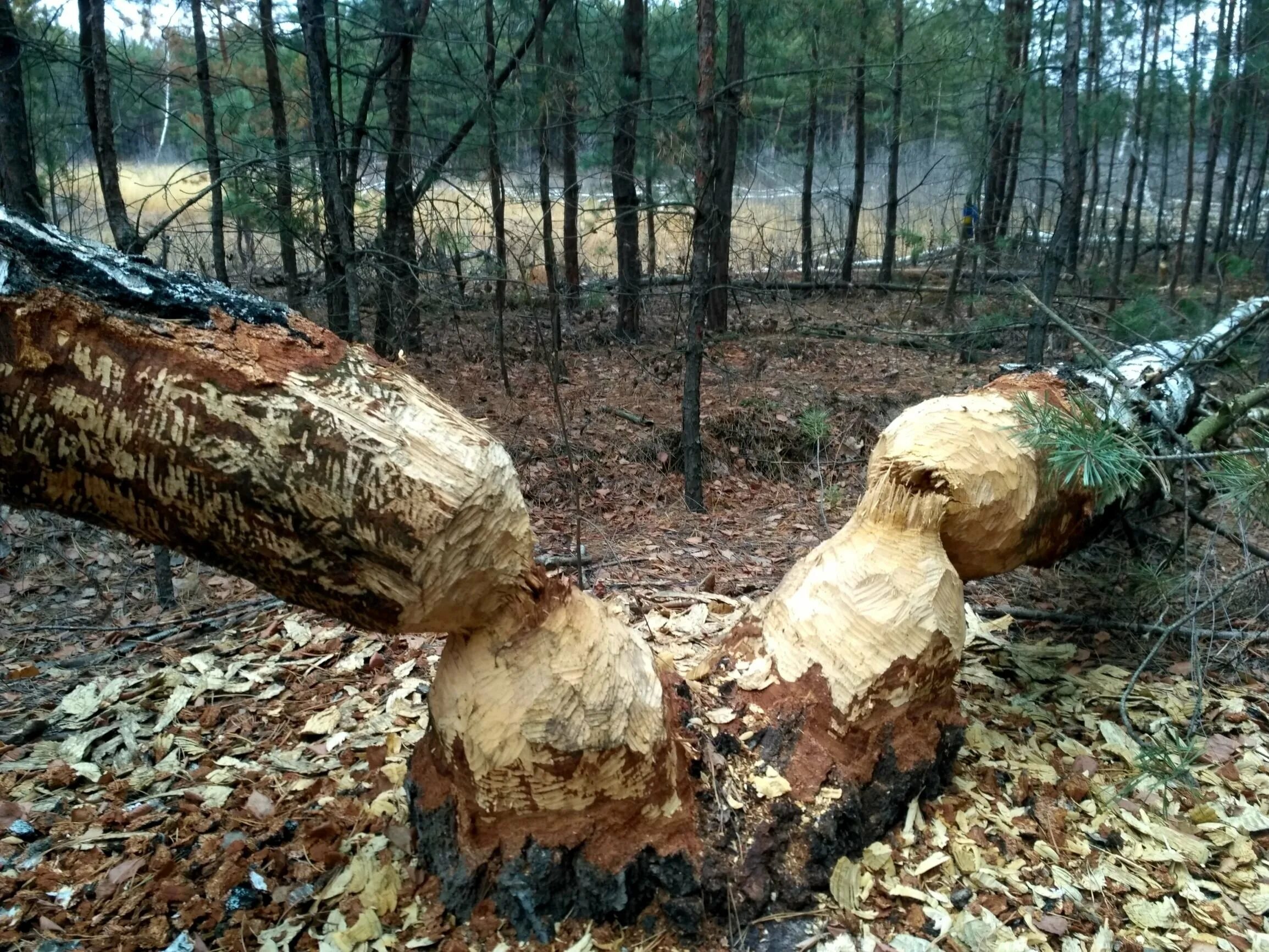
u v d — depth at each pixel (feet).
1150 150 58.03
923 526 8.63
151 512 5.65
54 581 16.87
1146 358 12.81
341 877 7.61
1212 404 13.23
